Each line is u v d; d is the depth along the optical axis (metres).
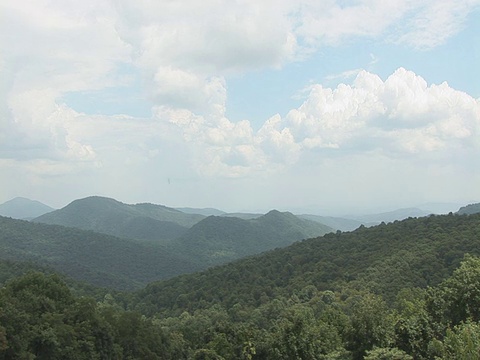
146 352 68.75
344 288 85.44
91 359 52.66
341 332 33.22
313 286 96.00
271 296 103.94
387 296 73.19
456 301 26.59
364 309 28.25
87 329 55.41
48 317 50.22
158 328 79.25
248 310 95.94
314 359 31.41
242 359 39.56
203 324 91.81
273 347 33.28
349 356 27.44
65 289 61.19
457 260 76.56
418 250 89.81
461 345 21.30
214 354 45.59
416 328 26.45
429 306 28.36
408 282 76.50
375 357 23.45
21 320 44.44
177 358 78.62
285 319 35.34
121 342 66.38
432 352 24.00
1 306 45.19
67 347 48.53
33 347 45.56
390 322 27.91
